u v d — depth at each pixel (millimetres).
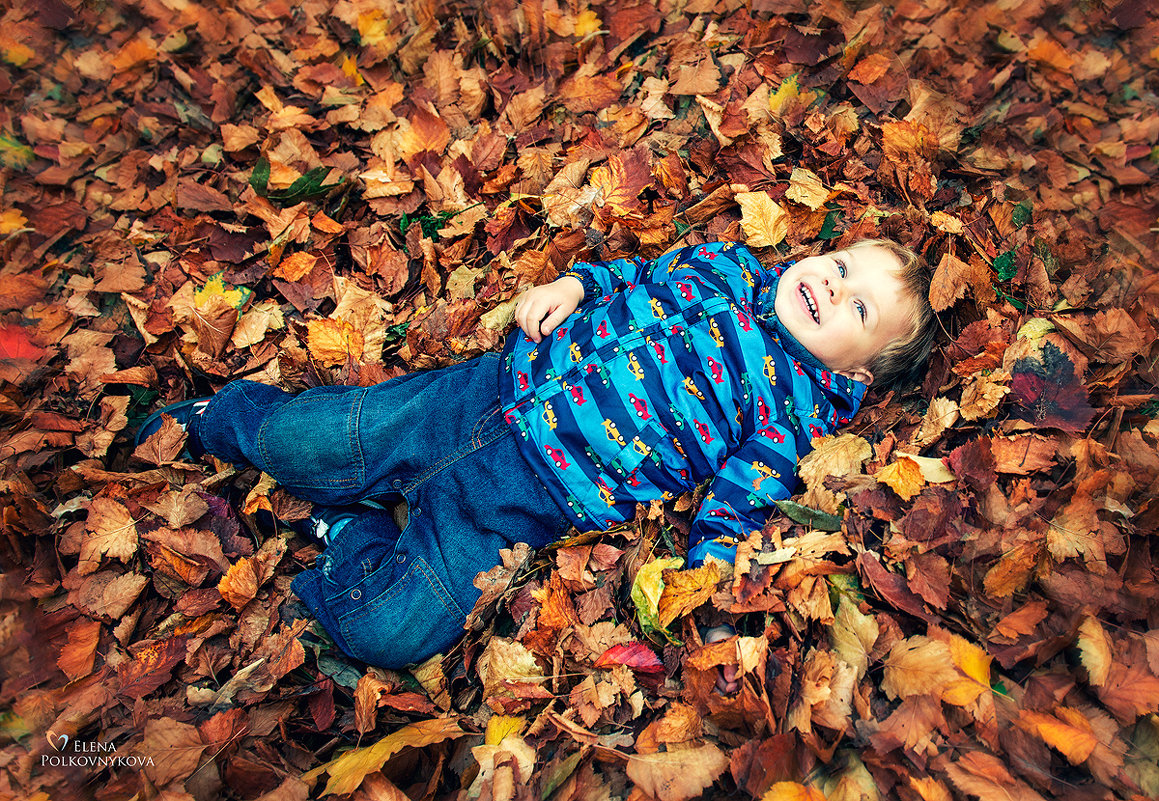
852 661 1703
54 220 2582
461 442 2109
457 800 1641
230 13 3172
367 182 2717
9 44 2916
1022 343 2072
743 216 2531
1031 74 2738
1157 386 2014
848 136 2729
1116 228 2350
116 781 1630
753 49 3008
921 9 2949
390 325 2520
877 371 2240
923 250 2432
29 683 1787
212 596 1995
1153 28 2752
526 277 2537
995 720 1569
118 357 2391
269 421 2062
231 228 2580
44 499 2088
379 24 3119
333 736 1819
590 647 1852
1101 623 1662
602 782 1632
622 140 2852
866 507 1920
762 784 1520
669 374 2100
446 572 1956
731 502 2025
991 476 1886
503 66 3049
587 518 2090
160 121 2887
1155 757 1509
